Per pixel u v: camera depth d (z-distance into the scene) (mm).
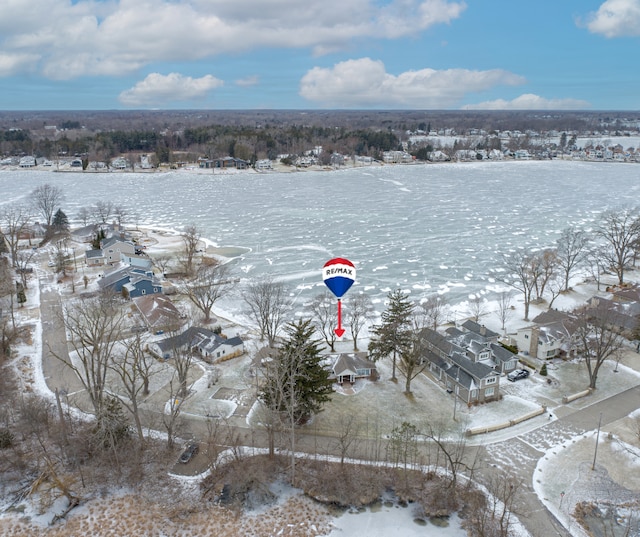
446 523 37875
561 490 40750
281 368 46125
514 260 103312
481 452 45438
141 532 36594
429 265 104250
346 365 57781
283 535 36656
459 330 64438
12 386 54500
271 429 43281
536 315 77688
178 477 41781
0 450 43938
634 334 63844
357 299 76625
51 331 69500
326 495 40281
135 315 74125
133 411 45750
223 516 38188
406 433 43094
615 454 45000
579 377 58781
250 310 77938
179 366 54000
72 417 49250
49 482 40281
